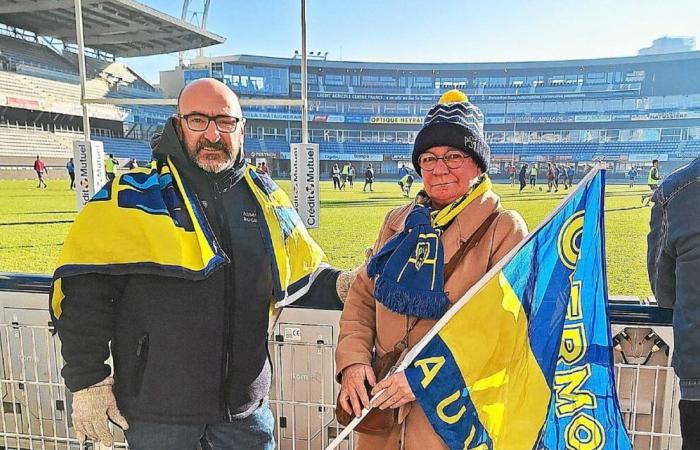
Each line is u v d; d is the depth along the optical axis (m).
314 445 2.36
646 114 43.56
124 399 1.63
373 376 1.47
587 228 1.51
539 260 1.47
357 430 1.49
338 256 9.05
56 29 36.88
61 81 37.66
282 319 2.27
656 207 1.63
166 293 1.59
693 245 1.45
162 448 1.62
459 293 1.42
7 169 27.91
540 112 45.78
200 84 1.67
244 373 1.72
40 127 35.44
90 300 1.54
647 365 2.06
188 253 1.57
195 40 38.12
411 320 1.47
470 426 1.41
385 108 47.12
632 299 2.21
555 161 43.84
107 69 42.62
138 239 1.53
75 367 1.54
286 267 1.81
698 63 42.16
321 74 46.72
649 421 2.10
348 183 35.56
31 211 15.20
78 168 3.50
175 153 1.67
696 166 1.49
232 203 1.73
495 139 46.47
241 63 45.25
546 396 1.49
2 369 2.52
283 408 2.35
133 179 1.63
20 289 2.46
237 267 1.68
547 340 1.50
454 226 1.46
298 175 2.97
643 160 42.41
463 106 1.48
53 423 2.50
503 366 1.44
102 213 1.55
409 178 24.64
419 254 1.45
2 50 36.06
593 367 1.54
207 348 1.63
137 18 32.75
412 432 1.46
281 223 1.84
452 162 1.46
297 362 2.30
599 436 1.54
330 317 2.24
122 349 1.63
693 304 1.45
